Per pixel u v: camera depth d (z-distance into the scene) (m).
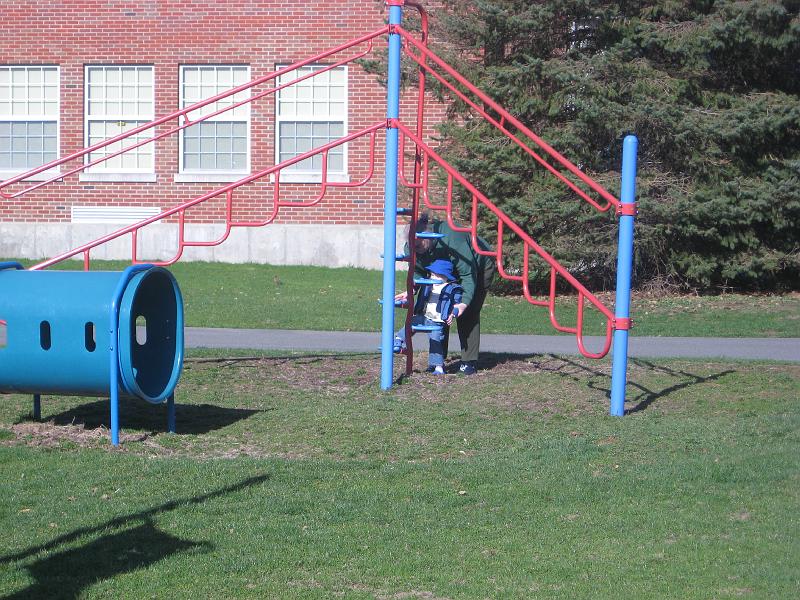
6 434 7.58
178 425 8.09
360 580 4.86
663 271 18.14
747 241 17.20
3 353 7.38
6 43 22.27
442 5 19.42
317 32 21.53
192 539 5.38
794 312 15.77
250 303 16.11
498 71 16.91
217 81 21.98
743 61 17.86
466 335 10.23
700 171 17.05
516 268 17.16
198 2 21.75
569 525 5.66
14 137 22.59
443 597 4.66
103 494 6.15
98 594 4.66
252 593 4.68
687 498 6.14
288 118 21.78
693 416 8.42
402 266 20.52
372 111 21.39
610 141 17.38
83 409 8.63
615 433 7.76
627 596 4.64
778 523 5.67
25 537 5.37
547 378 10.04
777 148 17.53
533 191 17.03
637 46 17.41
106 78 22.28
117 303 7.27
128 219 22.06
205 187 21.86
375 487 6.37
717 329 14.16
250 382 9.89
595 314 15.78
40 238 21.80
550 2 16.72
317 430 7.89
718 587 4.75
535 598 4.62
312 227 21.22
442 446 7.43
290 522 5.69
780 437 7.64
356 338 13.20
